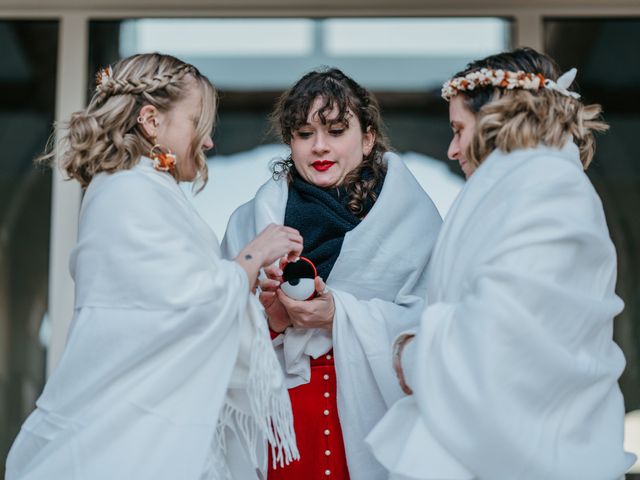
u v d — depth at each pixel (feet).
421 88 13.93
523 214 7.20
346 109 9.32
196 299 7.70
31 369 13.34
